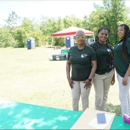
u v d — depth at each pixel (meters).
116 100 3.54
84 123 1.47
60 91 4.25
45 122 1.53
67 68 2.58
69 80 2.51
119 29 2.23
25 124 1.52
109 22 21.83
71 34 10.10
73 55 2.40
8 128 1.47
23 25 31.75
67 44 15.75
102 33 2.40
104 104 2.78
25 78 5.72
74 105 2.57
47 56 11.93
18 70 7.20
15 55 13.74
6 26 34.84
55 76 5.82
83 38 2.29
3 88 4.67
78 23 29.02
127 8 21.75
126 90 2.28
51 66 7.82
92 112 1.66
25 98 3.86
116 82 4.74
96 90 2.62
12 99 3.81
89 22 24.03
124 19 21.69
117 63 2.30
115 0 21.39
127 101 2.34
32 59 10.68
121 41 2.28
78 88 2.49
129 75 2.23
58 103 3.52
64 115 1.64
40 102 3.61
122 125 1.42
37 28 35.72
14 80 5.51
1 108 1.86
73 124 1.47
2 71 7.09
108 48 2.48
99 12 22.45
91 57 2.36
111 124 1.44
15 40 28.41
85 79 2.40
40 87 4.64
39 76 5.93
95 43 2.49
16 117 1.65
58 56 9.75
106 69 2.50
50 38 28.61
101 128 1.39
